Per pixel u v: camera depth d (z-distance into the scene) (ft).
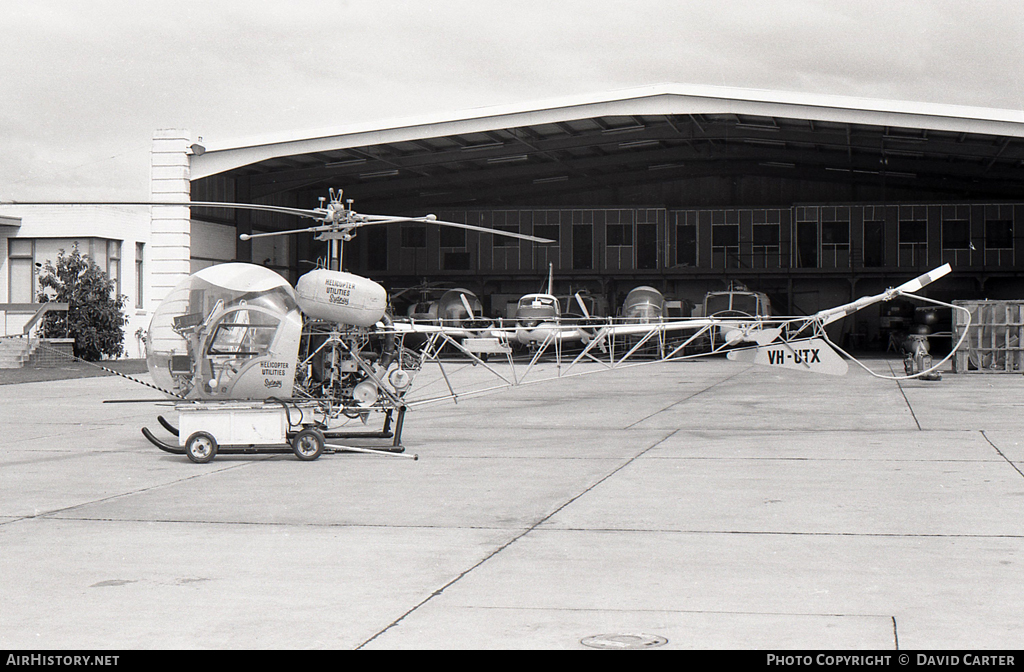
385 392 37.29
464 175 139.23
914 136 111.34
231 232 123.34
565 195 157.99
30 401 61.82
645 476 31.19
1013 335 80.64
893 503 25.99
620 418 50.62
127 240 116.67
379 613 16.51
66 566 19.86
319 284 35.29
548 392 68.80
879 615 16.15
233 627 15.79
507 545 21.54
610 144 124.36
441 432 44.75
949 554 20.30
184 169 104.58
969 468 31.81
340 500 27.30
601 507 25.96
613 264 148.25
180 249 104.32
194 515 25.22
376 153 120.47
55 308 99.25
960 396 60.64
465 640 15.05
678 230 150.00
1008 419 46.85
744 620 15.93
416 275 148.66
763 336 49.42
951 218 140.26
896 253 141.69
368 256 153.17
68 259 105.70
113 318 106.93
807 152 134.41
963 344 80.94
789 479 30.22
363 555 20.71
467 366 99.19
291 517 24.89
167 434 44.09
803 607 16.63
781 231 147.02
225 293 35.29
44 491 29.04
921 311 129.80
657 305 102.27
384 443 40.16
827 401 58.54
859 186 150.71
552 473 32.09
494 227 150.82
